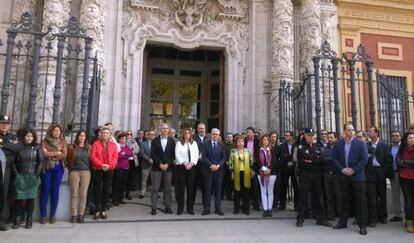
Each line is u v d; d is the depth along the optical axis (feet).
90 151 25.45
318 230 23.58
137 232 22.07
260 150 28.99
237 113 43.29
